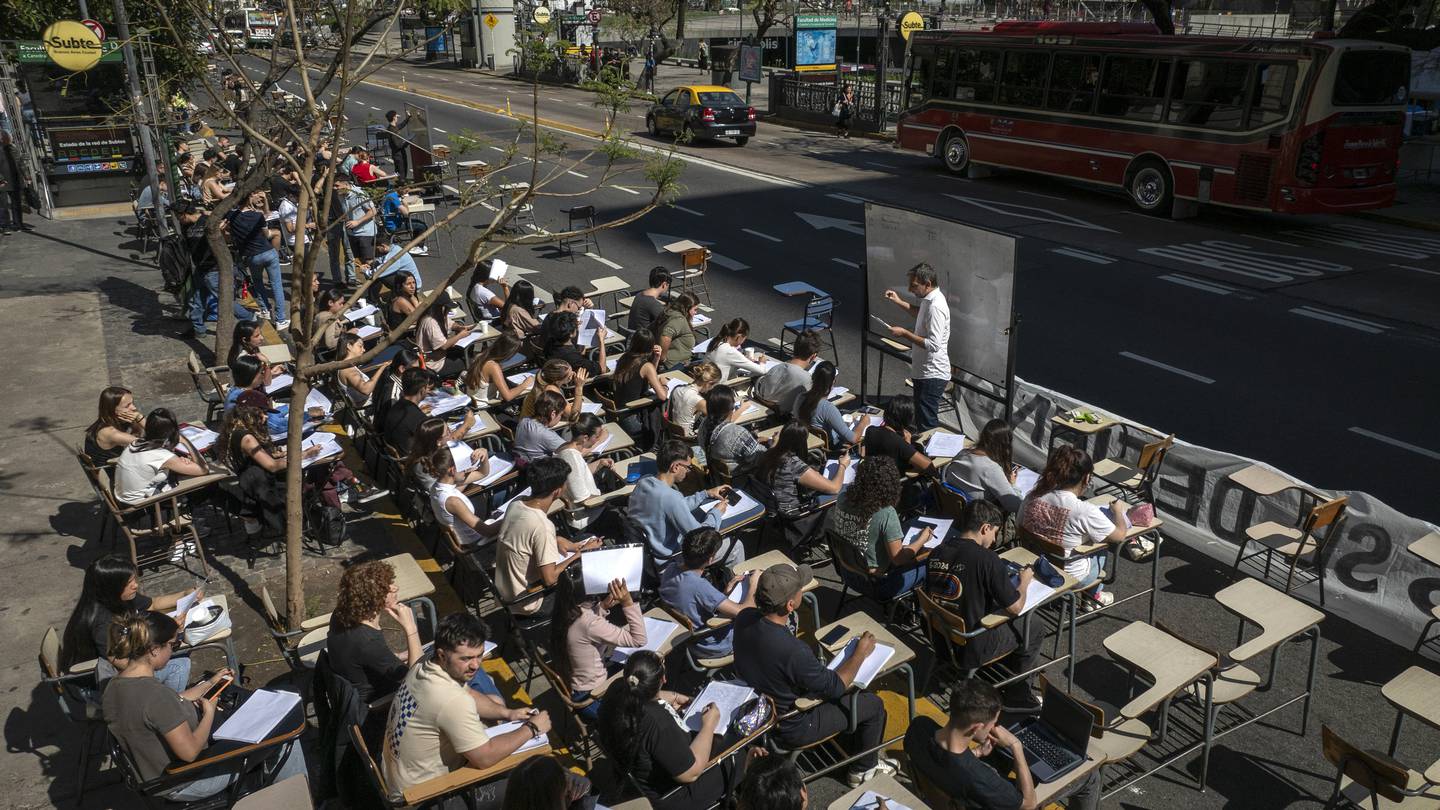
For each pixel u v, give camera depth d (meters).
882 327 10.98
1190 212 20.80
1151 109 20.78
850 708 5.70
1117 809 5.79
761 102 42.44
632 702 4.98
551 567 6.51
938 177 25.75
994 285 9.39
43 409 11.45
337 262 15.97
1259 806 5.82
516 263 17.73
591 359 11.24
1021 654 6.39
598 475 8.75
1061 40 22.47
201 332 13.91
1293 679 6.91
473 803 5.14
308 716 6.55
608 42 36.69
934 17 50.69
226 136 23.48
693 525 7.09
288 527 6.75
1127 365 12.74
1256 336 13.67
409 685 4.92
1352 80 18.16
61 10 21.19
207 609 6.41
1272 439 10.61
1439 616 6.86
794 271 17.17
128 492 7.82
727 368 10.48
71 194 21.41
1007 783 4.84
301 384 6.45
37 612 7.64
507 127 32.56
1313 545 7.73
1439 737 6.33
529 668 6.97
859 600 7.77
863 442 9.07
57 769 6.08
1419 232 19.88
